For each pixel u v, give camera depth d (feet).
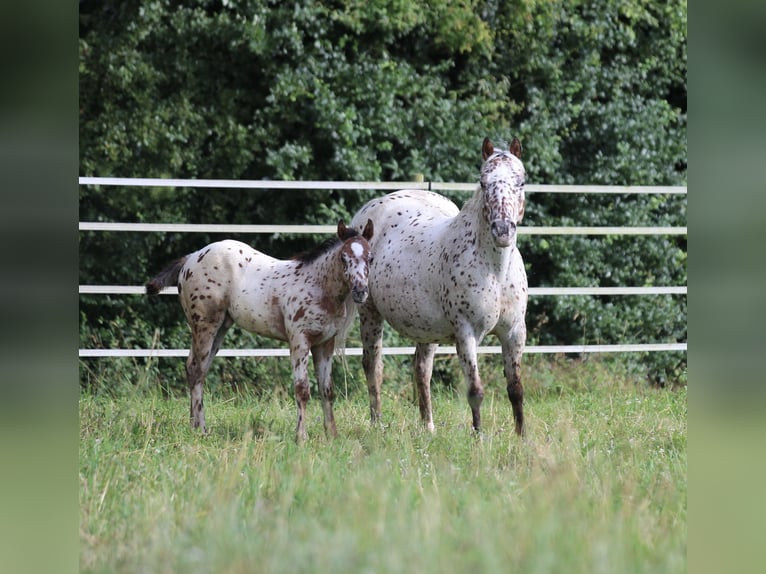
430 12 55.77
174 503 22.33
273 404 38.96
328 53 55.01
